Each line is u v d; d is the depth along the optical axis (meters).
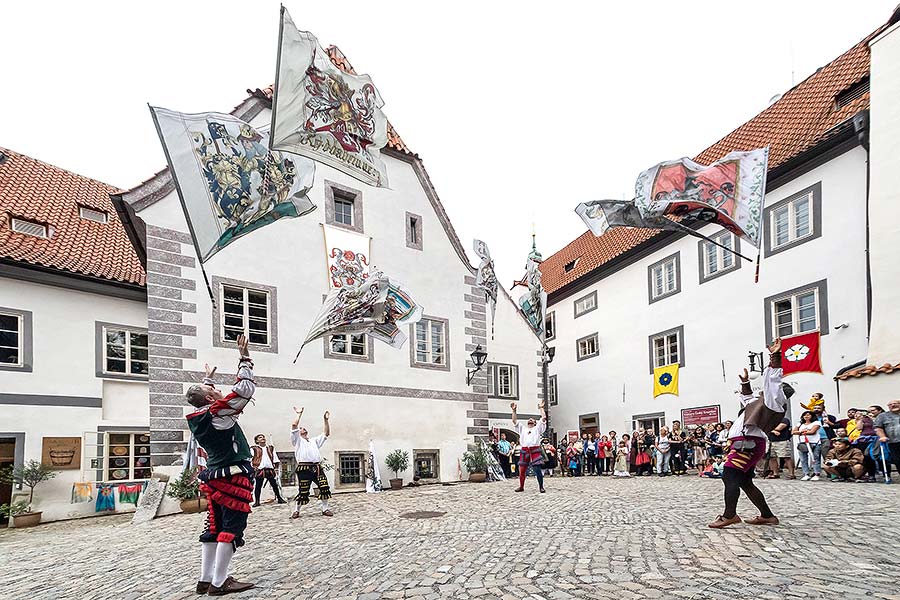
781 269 18.38
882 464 11.98
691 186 10.02
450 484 18.14
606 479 17.73
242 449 5.41
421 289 19.89
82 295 16.22
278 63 7.52
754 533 6.57
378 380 18.20
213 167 8.38
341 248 17.92
